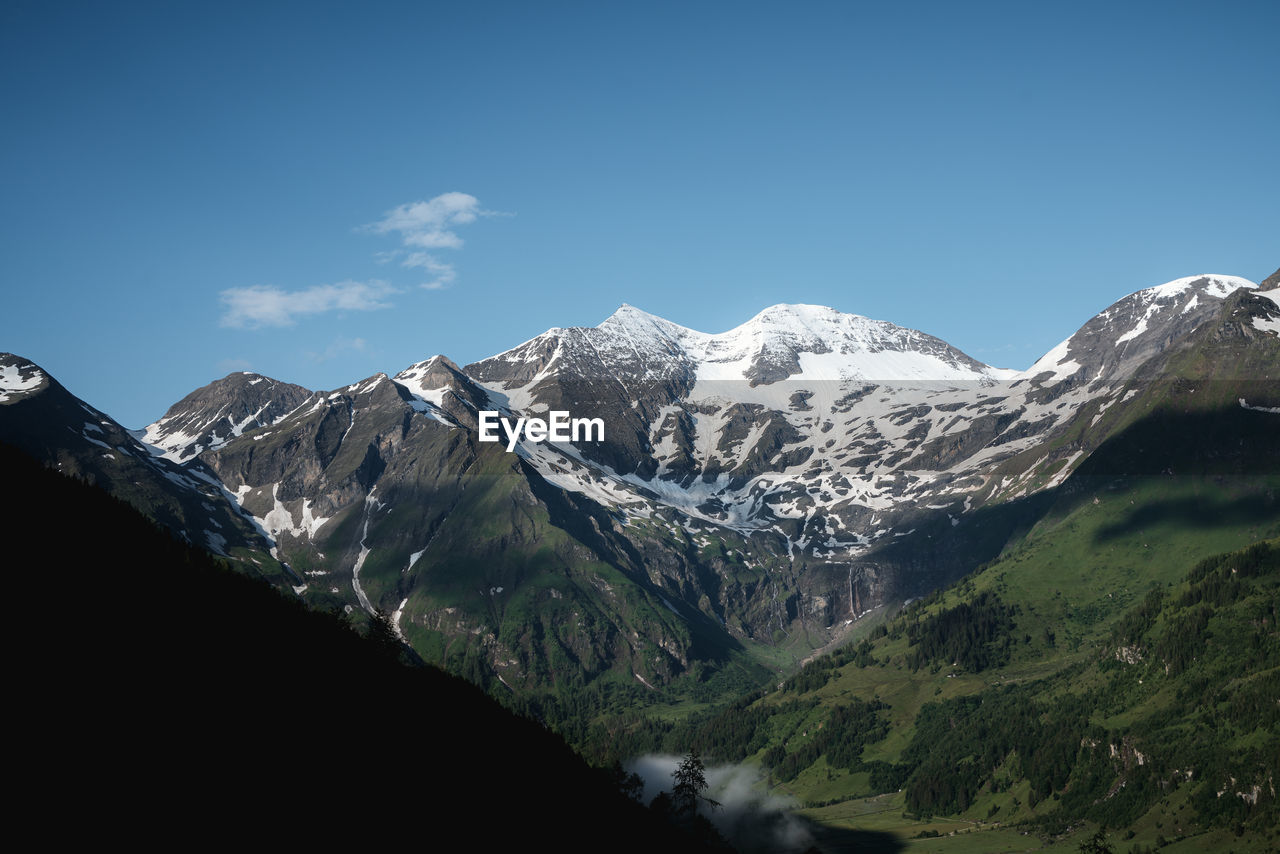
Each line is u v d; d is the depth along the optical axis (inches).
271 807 7819.9
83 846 6786.4
